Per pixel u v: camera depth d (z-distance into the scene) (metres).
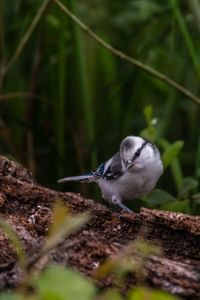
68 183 11.77
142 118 12.63
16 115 12.52
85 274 5.36
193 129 12.41
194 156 12.02
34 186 7.18
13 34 12.52
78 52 11.50
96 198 11.18
